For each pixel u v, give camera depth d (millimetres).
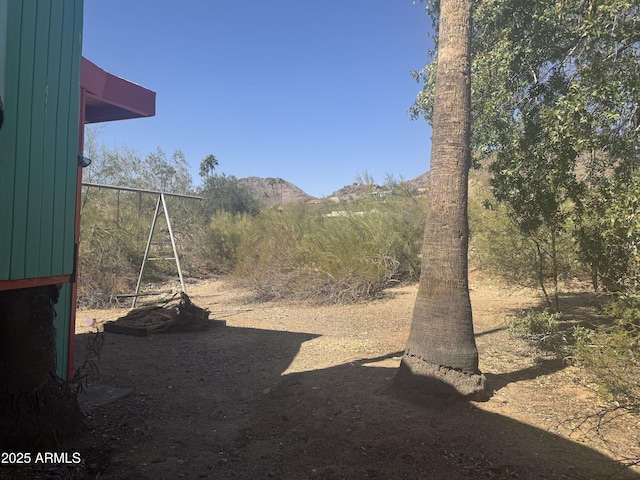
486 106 6012
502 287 10711
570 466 3258
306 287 11414
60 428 3496
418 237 14078
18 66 3068
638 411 3816
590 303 5977
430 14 8406
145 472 3225
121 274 13016
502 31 6008
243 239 16938
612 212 4637
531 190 5832
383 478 3096
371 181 16000
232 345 7191
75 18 3668
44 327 3473
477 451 3432
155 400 4762
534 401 4453
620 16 5270
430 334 4414
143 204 16297
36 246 3307
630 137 5801
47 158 3402
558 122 5000
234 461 3439
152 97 5828
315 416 4094
